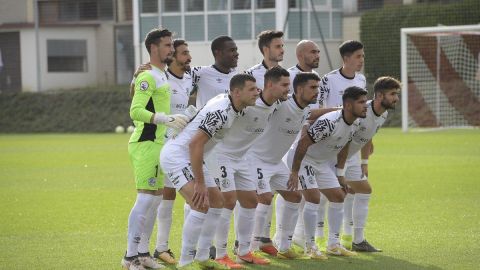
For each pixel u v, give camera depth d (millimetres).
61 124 104375
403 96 85562
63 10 126062
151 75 25516
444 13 97438
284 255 27000
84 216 36656
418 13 98188
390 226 32750
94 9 125000
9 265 26172
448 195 41438
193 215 24109
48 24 121250
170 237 31531
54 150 75062
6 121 106375
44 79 121438
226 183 25828
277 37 29359
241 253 26266
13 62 123000
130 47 123250
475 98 90438
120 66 123938
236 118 24781
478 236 30141
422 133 83750
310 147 27312
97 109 104188
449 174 50188
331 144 27078
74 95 106062
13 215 37125
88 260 26906
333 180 27625
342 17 105250
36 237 31406
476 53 91312
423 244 28844
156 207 26062
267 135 27078
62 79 123062
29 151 74438
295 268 25375
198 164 23266
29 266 26000
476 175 49406
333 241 27625
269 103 25500
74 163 62500
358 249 28312
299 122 26812
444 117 91000
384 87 27766
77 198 42844
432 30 82250
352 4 105875
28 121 105875
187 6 105812
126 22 123062
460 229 31703
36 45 112188
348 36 105250
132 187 47375
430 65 93750
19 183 50031
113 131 102000
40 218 36219
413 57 95375
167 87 26047
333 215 27625
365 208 28438
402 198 40812
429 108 92188
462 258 26234
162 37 25734
